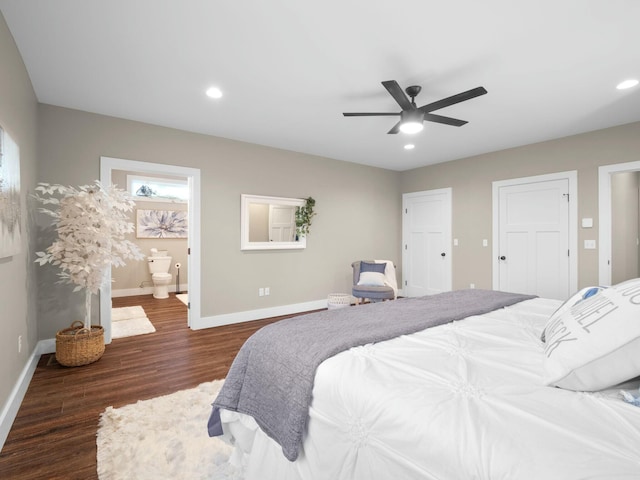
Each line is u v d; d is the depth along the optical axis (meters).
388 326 1.60
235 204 4.25
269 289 4.59
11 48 2.05
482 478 0.69
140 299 5.77
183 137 3.85
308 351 1.30
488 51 2.24
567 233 4.06
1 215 1.77
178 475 1.54
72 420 2.01
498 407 0.86
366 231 5.69
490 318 1.80
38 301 3.05
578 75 2.56
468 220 5.10
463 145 4.47
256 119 3.52
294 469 1.20
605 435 0.73
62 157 3.18
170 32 2.06
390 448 0.88
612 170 3.71
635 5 1.79
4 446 1.76
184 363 2.94
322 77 2.61
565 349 0.99
